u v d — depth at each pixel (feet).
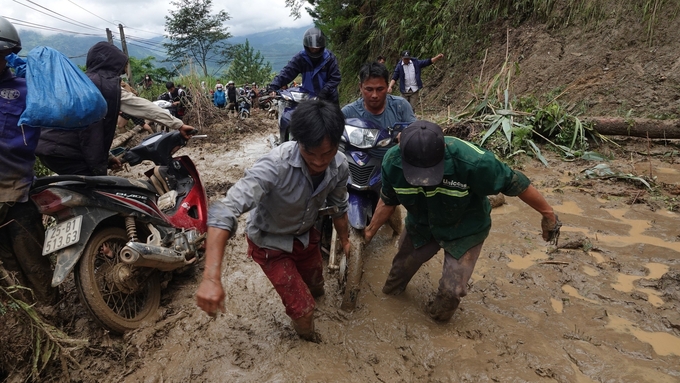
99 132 10.52
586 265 12.12
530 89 27.14
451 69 35.70
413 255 10.22
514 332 9.48
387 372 8.45
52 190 8.78
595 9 26.76
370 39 48.37
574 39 27.25
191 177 13.37
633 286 11.07
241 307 10.71
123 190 10.17
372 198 11.96
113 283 9.80
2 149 8.41
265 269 8.61
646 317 9.83
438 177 7.80
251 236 8.36
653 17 24.04
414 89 32.17
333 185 8.17
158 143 12.06
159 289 10.81
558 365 8.46
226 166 24.04
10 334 8.64
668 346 8.97
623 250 12.77
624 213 15.25
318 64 16.72
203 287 6.39
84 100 8.46
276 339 9.46
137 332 9.58
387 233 14.61
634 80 23.35
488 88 25.34
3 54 8.65
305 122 6.44
